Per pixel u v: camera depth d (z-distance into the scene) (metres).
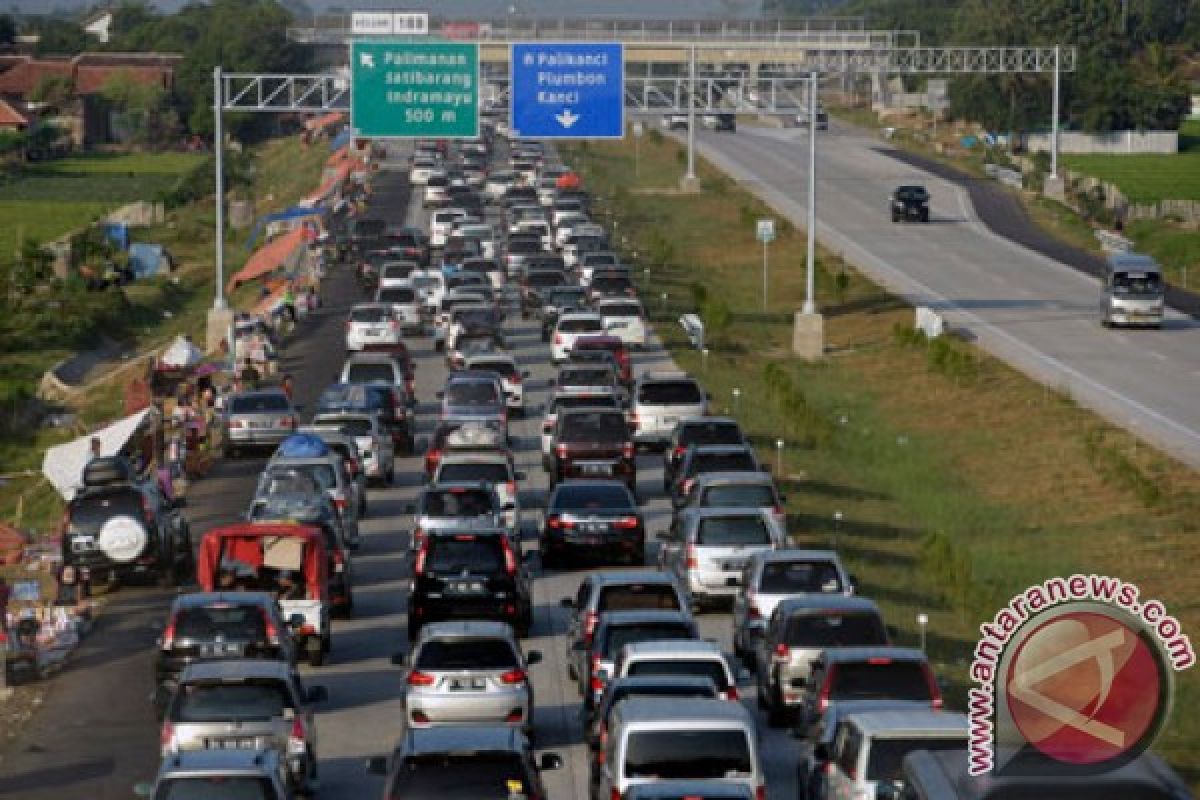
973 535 124.31
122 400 187.25
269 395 141.00
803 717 66.19
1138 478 131.62
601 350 156.75
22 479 153.50
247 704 64.81
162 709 75.62
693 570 91.94
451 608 87.75
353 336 177.75
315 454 110.06
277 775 55.34
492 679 69.94
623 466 122.12
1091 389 169.62
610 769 56.59
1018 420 158.38
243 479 132.50
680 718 55.84
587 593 80.00
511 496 109.38
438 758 52.72
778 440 144.00
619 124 194.75
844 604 73.56
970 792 34.56
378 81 190.75
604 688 65.75
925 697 63.09
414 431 149.38
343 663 87.19
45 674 87.75
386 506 123.75
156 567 101.44
